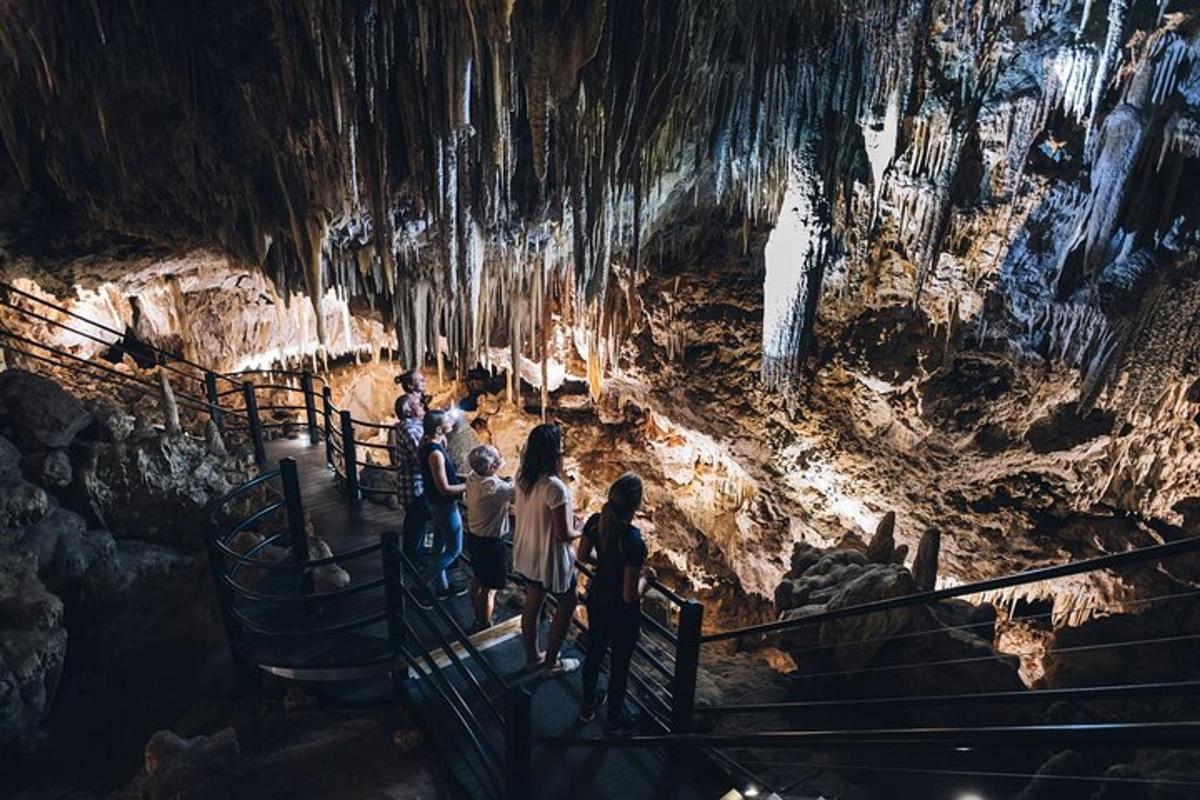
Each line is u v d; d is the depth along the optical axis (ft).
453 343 32.81
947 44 22.85
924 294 27.43
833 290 29.78
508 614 16.90
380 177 22.90
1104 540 30.17
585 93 21.39
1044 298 25.50
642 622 13.62
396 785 12.42
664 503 46.44
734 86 24.57
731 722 16.92
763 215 30.73
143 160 24.82
